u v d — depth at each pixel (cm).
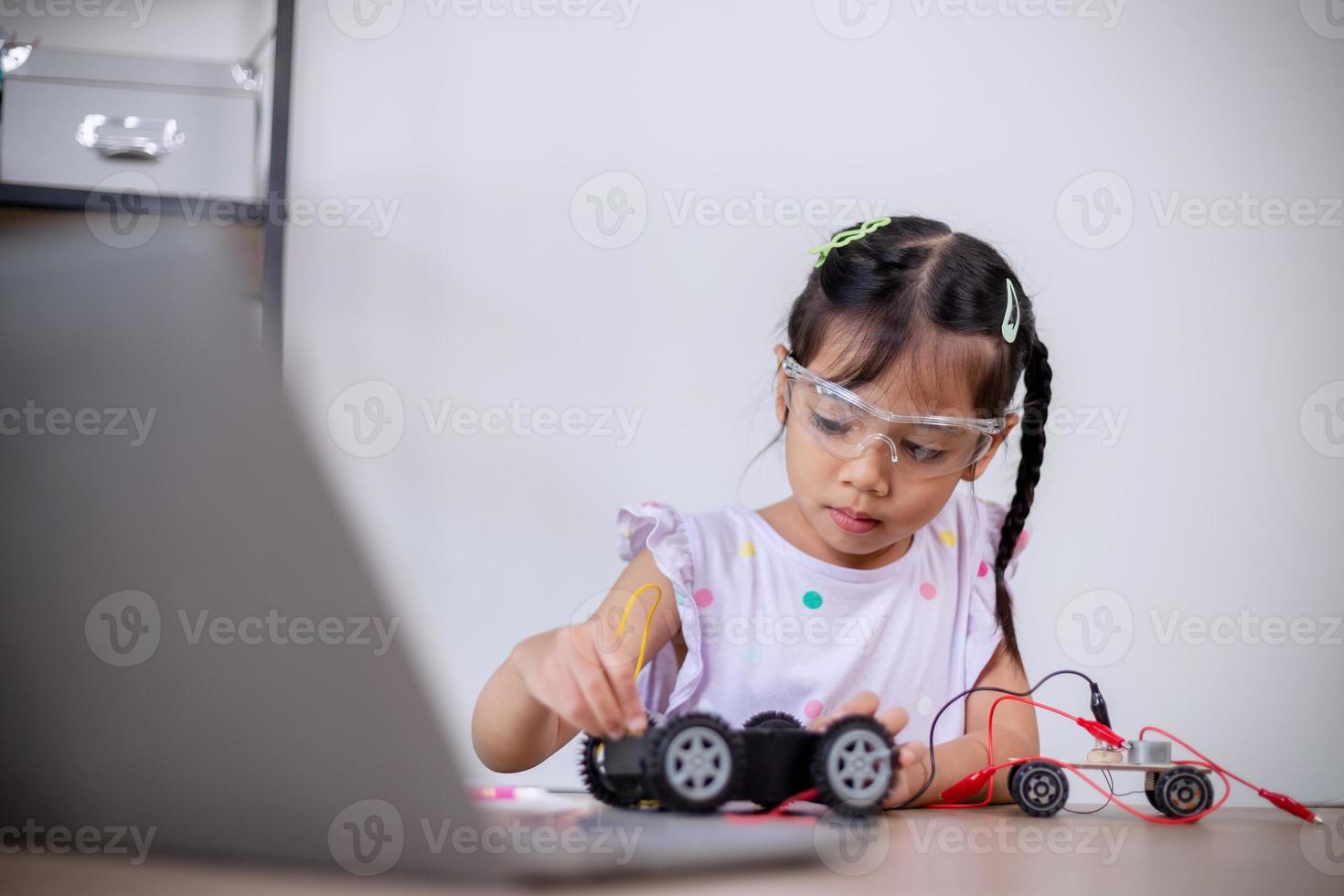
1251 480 223
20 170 180
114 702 26
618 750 58
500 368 219
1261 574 221
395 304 219
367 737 27
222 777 27
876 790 56
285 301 216
